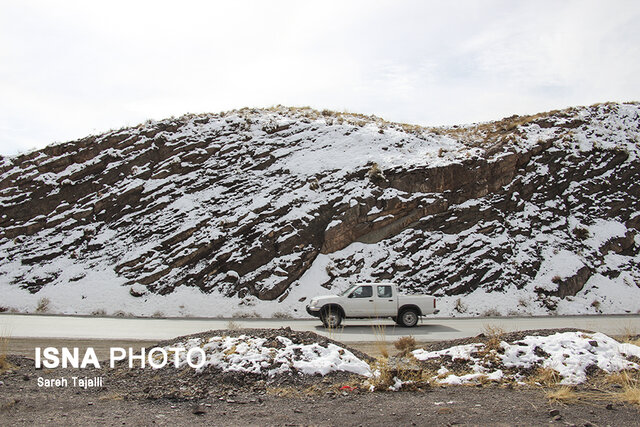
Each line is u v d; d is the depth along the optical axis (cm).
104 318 2097
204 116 3719
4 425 593
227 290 2405
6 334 1484
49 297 2414
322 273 2506
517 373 853
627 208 3022
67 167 3244
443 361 930
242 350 888
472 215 2786
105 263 2627
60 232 2892
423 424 605
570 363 858
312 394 759
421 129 3950
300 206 2772
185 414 655
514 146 3131
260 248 2547
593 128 3550
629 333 1317
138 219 2875
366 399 733
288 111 4038
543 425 594
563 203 2984
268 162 3192
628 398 699
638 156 3322
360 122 3784
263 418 636
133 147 3291
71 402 712
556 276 2511
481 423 605
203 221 2748
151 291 2408
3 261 2734
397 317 1823
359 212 2709
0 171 3256
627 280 2620
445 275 2492
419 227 2734
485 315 2259
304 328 1748
